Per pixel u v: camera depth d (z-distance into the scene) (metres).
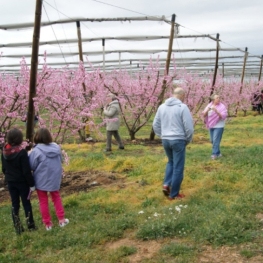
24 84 8.96
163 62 22.64
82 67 10.68
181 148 6.55
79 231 5.57
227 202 6.31
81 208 6.68
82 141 14.53
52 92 9.34
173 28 13.76
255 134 15.21
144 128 19.41
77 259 4.72
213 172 7.89
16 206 5.79
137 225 5.56
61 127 8.48
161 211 6.01
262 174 7.66
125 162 9.59
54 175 5.76
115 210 6.51
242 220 5.20
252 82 32.19
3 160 5.76
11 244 5.42
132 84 15.10
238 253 4.48
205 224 5.21
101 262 4.62
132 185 7.83
